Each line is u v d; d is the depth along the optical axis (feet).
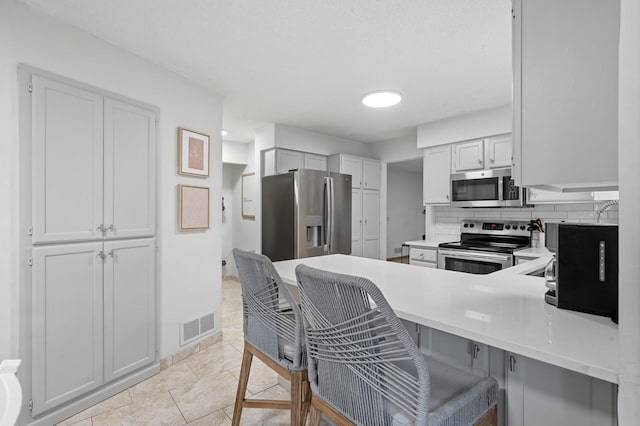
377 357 2.97
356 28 6.54
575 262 3.71
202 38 6.89
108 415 6.31
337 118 12.67
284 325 4.48
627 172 1.97
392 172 23.47
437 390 3.33
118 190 7.06
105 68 6.91
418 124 13.47
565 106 3.04
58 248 6.06
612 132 2.82
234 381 7.58
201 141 9.19
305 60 7.88
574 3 3.00
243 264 4.73
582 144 2.95
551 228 4.24
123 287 7.16
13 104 5.53
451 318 3.51
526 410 3.65
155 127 7.95
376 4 5.80
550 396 3.48
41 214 5.82
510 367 3.75
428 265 12.49
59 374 6.08
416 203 25.55
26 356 5.68
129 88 7.38
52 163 5.98
